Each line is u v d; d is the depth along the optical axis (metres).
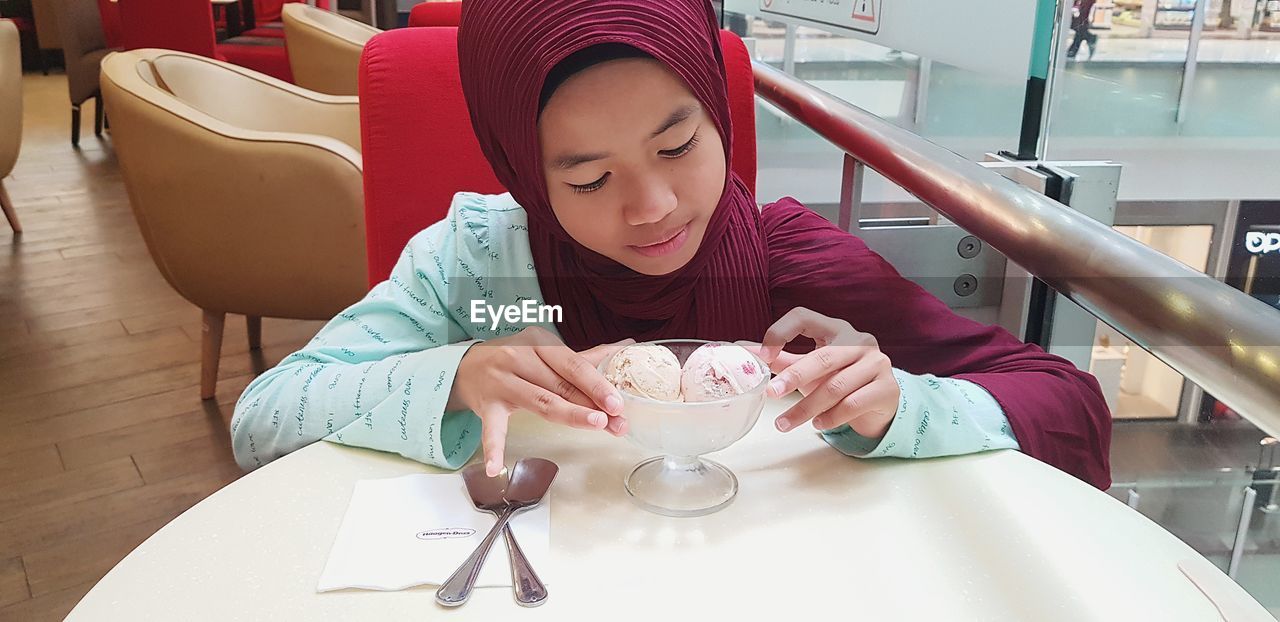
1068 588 0.54
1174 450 1.04
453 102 1.13
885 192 1.23
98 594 0.55
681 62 0.70
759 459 0.71
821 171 1.41
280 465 0.71
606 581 0.56
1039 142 0.99
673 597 0.54
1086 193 0.94
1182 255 0.92
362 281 2.00
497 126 0.79
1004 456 0.70
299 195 1.94
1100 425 0.82
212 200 1.96
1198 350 0.52
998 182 0.83
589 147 0.71
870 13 1.28
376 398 0.76
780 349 0.76
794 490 0.66
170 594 0.55
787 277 0.99
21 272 3.07
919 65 1.19
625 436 0.69
